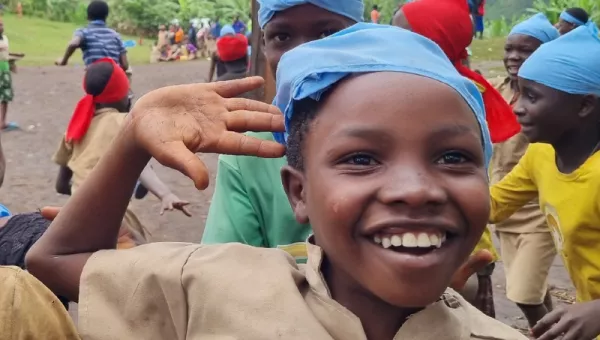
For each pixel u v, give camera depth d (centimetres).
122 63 997
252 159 211
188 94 158
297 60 147
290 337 141
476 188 133
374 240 133
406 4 307
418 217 129
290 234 210
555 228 306
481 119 142
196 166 146
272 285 148
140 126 155
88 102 448
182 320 153
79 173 442
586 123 291
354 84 137
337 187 134
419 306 133
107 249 171
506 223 427
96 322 157
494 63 1574
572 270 303
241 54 974
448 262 132
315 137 141
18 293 142
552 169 305
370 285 134
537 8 2152
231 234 209
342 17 230
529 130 302
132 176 165
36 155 905
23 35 2525
